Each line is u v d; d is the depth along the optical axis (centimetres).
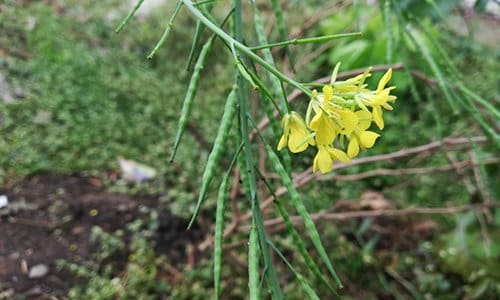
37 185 41
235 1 17
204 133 49
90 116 48
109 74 54
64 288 33
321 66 52
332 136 13
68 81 52
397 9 24
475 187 42
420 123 50
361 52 49
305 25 41
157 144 48
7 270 33
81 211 39
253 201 15
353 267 39
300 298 35
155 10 65
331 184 44
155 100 52
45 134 46
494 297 38
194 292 35
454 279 40
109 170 44
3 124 46
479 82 56
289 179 15
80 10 63
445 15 29
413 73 29
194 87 16
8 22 56
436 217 44
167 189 43
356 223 43
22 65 52
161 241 39
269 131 38
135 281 34
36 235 36
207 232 38
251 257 15
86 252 36
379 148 48
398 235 43
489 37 64
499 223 38
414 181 42
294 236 16
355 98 13
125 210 40
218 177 43
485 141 31
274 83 16
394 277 40
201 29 17
